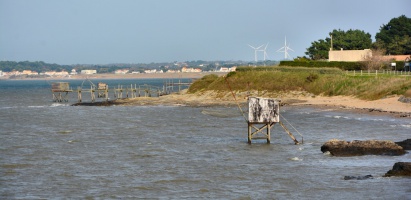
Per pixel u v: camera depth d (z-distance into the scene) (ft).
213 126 207.51
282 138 167.12
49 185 109.19
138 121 234.58
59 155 143.95
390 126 185.47
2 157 141.49
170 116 254.27
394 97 256.93
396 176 105.70
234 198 96.37
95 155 143.23
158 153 144.56
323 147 136.15
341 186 100.94
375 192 95.09
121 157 139.64
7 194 102.53
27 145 163.43
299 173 113.70
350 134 170.91
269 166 122.21
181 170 120.98
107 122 233.96
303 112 249.34
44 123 235.40
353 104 261.24
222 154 140.05
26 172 122.01
